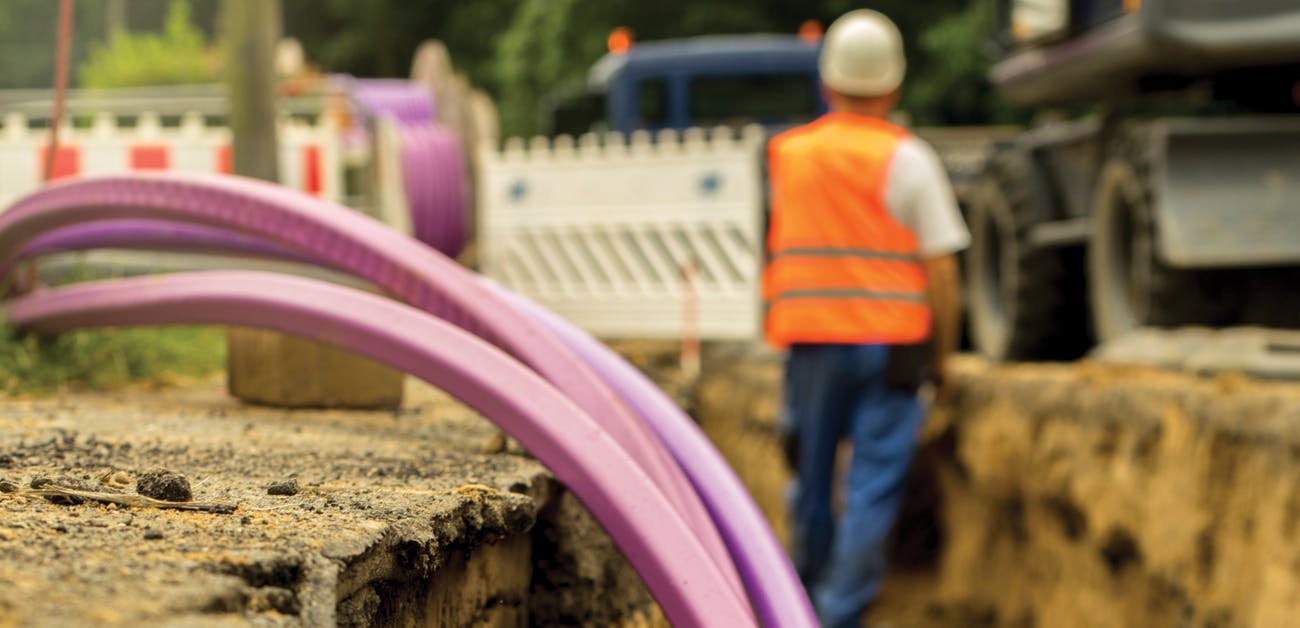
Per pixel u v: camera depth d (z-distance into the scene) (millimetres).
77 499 2150
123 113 11430
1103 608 6656
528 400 2895
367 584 2027
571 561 3223
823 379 5824
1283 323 6934
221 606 1609
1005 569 8188
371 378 4133
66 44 5031
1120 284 7562
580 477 2771
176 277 3762
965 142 11664
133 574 1671
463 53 32312
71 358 4504
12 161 7898
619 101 11891
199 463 2799
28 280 4805
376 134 8242
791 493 6129
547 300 9008
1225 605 5301
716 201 8758
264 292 3391
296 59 15125
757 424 10016
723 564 2943
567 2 24641
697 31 24078
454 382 3010
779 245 5934
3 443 2936
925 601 9031
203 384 4797
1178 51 6863
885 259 5770
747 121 11805
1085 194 8102
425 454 3135
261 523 2072
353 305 3223
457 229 9617
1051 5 8109
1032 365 8344
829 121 5953
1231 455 5512
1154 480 6039
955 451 8547
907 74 23250
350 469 2822
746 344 10789
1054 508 7285
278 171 6137
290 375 4055
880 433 5801
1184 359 6555
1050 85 8430
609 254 8922
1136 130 7160
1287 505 4961
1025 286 8547
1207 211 6664
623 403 3203
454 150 9602
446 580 2465
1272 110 7836
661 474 3025
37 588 1562
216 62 15914
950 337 5977
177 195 3756
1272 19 6773
